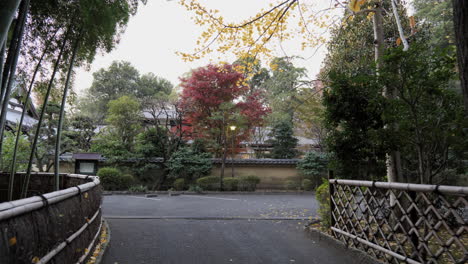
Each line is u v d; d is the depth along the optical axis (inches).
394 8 229.3
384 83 155.6
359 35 325.7
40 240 76.1
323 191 215.5
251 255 155.4
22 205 66.9
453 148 177.6
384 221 133.6
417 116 160.6
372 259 136.5
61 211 95.0
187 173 611.5
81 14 173.5
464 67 71.9
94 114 925.8
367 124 182.4
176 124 704.4
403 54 144.6
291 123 749.3
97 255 139.8
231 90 597.3
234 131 621.9
